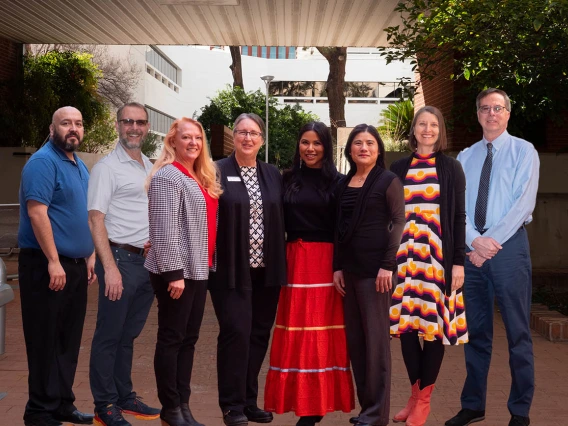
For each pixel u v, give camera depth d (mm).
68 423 4914
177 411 4617
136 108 4895
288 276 4887
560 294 9211
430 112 4785
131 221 4859
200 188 4613
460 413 4969
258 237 4848
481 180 4930
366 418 4621
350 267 4664
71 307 4855
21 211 4758
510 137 4926
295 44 17906
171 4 13797
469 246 4867
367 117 51250
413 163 4848
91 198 4742
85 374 6105
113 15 14961
